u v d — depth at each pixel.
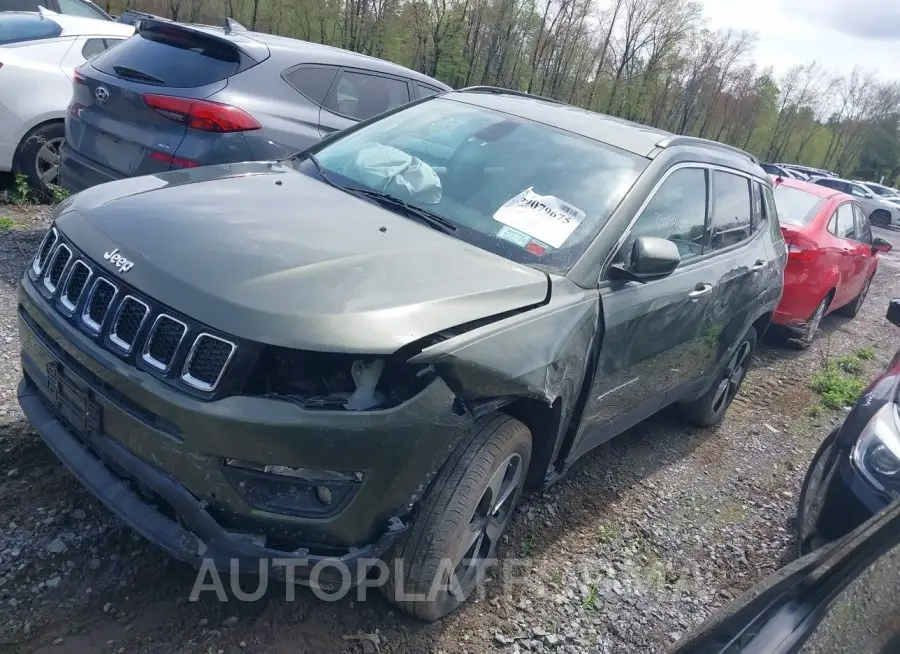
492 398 2.59
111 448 2.42
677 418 5.40
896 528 1.91
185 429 2.22
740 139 67.88
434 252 2.86
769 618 1.69
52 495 3.02
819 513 3.48
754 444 5.32
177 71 5.33
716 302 4.24
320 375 2.27
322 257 2.58
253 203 3.02
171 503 2.31
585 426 3.37
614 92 48.81
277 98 5.72
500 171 3.55
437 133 3.90
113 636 2.46
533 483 3.27
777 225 5.50
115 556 2.79
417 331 2.37
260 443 2.19
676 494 4.31
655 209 3.65
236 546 2.29
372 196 3.39
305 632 2.65
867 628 1.63
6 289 4.80
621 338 3.32
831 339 9.12
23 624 2.43
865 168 78.38
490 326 2.59
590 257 3.18
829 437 3.97
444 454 2.48
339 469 2.26
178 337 2.28
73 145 5.49
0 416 3.42
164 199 2.94
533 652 2.81
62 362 2.54
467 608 2.95
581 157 3.65
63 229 2.76
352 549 2.39
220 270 2.40
